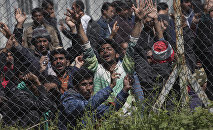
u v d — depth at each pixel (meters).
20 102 14.96
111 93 14.95
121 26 17.98
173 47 17.27
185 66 15.46
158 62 16.42
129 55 15.83
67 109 14.66
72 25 17.22
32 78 15.33
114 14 18.69
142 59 16.36
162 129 12.86
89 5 23.03
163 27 17.16
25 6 23.14
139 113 13.69
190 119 13.11
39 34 17.08
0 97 15.30
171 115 13.75
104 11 18.66
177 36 15.56
